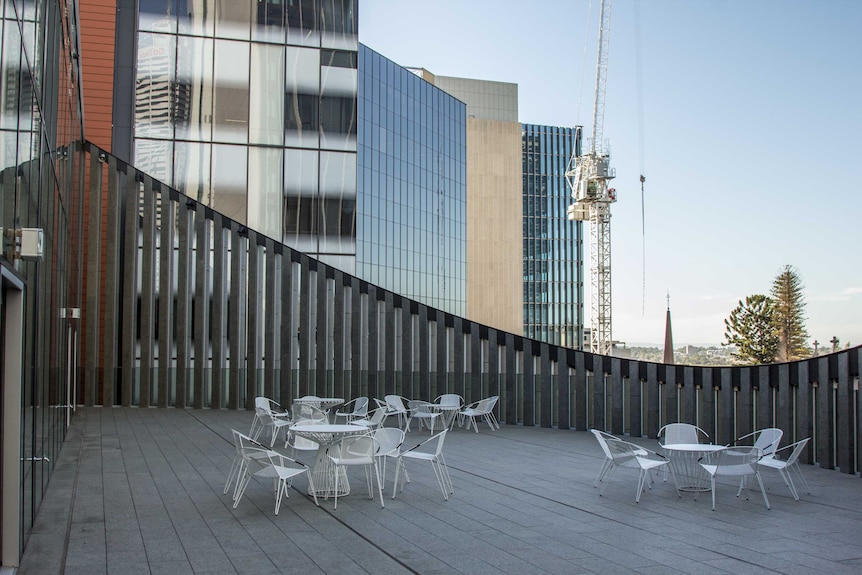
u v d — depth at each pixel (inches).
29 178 266.8
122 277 844.0
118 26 959.0
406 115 1982.0
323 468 348.5
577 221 3558.1
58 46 385.1
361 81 1790.1
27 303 255.3
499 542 265.7
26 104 254.7
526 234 3472.0
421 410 628.1
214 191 964.6
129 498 333.1
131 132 946.1
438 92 2164.1
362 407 606.9
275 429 485.1
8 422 229.9
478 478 398.9
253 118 985.5
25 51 251.0
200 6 980.6
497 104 3412.9
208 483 369.4
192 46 974.4
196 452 470.9
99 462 430.0
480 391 713.6
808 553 255.4
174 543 259.4
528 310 3430.1
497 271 2851.9
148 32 964.6
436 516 306.2
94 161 795.4
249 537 268.4
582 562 242.2
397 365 810.2
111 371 778.2
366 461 322.7
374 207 1806.1
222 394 818.8
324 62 1017.5
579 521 300.4
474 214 2847.0
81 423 626.2
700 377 561.3
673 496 355.6
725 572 232.7
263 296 845.8
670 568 236.5
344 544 260.5
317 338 777.6
